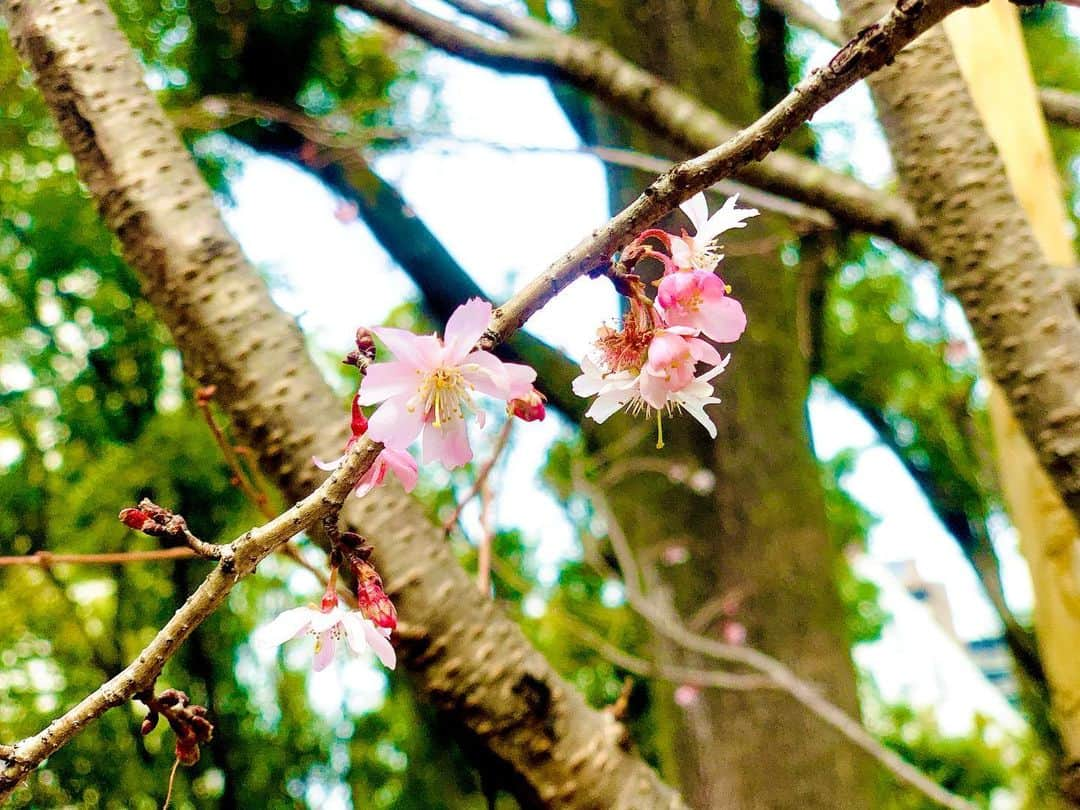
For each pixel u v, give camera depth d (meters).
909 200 0.68
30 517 2.12
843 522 2.37
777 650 1.33
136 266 0.68
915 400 2.14
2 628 2.10
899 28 0.48
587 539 1.40
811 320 1.62
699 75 1.54
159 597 2.17
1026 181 0.82
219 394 0.67
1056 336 0.65
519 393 0.51
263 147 1.84
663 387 0.53
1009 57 0.86
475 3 1.17
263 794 2.22
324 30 1.83
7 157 1.85
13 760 0.51
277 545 0.51
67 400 2.13
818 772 1.25
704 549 1.41
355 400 0.53
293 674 2.28
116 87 0.69
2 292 2.08
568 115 1.73
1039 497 0.74
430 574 0.64
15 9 0.70
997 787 2.54
